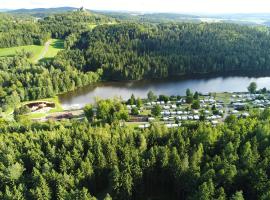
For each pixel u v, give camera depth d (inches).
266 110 5728.3
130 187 3912.4
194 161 3959.2
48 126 5866.1
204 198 3368.6
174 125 6422.2
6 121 6599.4
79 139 4832.7
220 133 4744.1
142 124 6589.6
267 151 4119.1
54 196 3986.2
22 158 4562.0
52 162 4466.0
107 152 4407.0
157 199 4192.9
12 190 3897.6
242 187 3759.8
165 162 4160.9
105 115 6692.9
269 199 3292.3
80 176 4099.4
